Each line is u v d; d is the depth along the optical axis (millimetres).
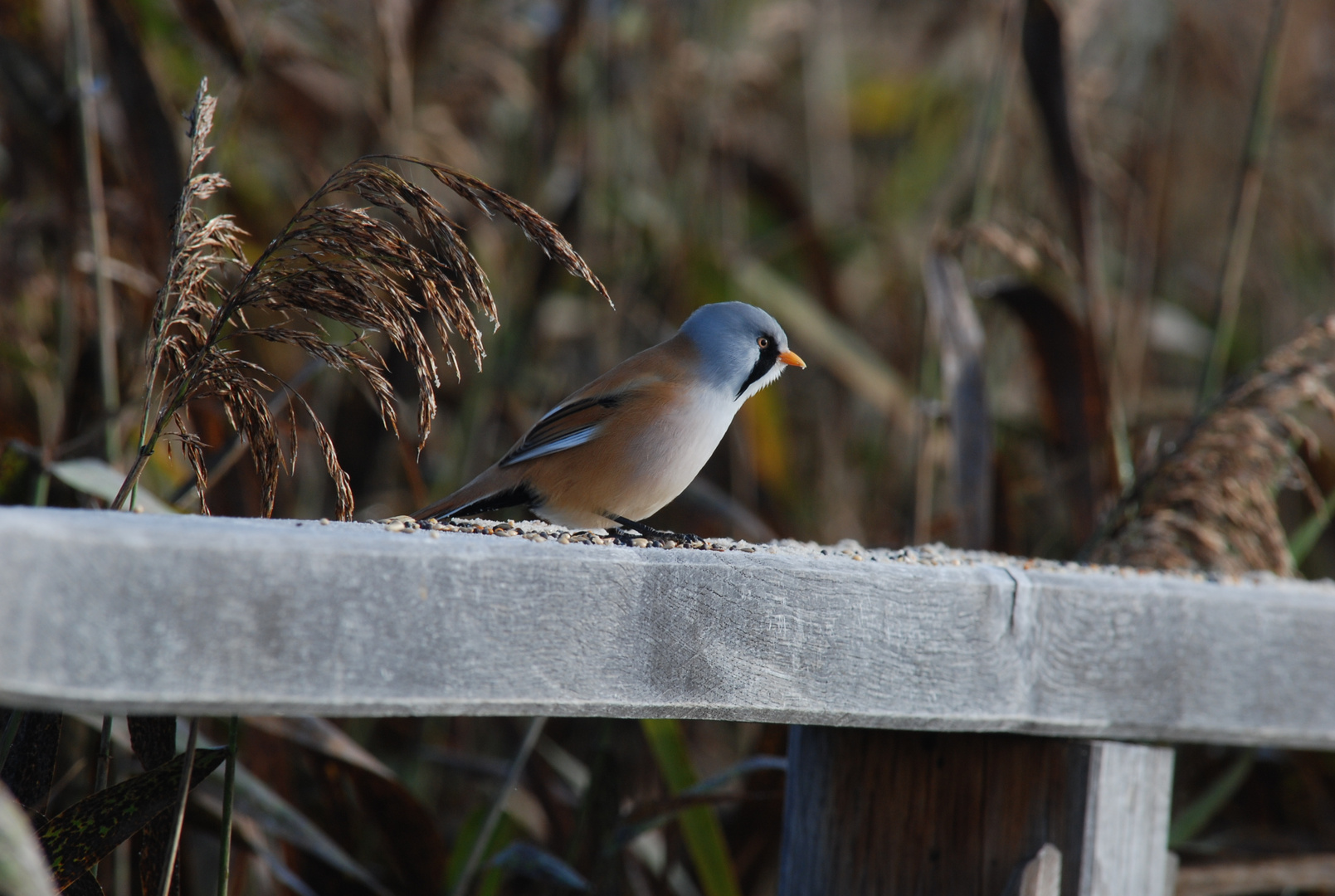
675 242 12117
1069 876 5332
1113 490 8945
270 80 11758
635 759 8781
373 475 10797
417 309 4512
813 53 15078
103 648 3275
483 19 11570
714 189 13180
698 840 7109
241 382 4551
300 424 9570
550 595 4078
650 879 8516
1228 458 7750
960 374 8758
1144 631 5379
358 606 3695
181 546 3393
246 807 6590
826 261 12742
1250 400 7922
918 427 9844
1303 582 6598
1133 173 13211
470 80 11492
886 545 11023
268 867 7312
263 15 8898
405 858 6957
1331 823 9164
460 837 7484
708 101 12539
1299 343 8023
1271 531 7703
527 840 9398
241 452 7109
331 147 12258
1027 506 12195
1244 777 9062
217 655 3457
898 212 15602
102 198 8570
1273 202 14805
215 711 3500
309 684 3615
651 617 4289
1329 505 8094
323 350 4508
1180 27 13594
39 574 3158
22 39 8883
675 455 6922
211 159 8719
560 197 12594
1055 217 13414
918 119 16797
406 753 9219
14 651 3115
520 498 6898
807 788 5945
